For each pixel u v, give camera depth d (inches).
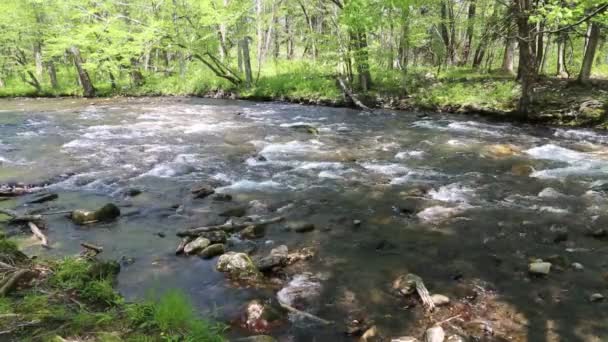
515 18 677.3
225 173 402.9
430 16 947.3
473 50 1209.4
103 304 169.5
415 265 231.1
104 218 288.8
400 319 181.3
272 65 1251.2
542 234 269.1
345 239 264.2
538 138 550.0
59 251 239.8
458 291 204.4
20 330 140.9
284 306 189.0
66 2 1148.5
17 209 305.1
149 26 1029.2
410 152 481.4
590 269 224.7
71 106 939.3
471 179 383.9
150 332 145.7
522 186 363.9
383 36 1009.5
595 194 341.4
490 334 171.0
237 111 824.9
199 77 1165.1
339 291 204.2
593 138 545.6
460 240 261.9
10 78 1504.7
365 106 827.4
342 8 839.7
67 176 386.3
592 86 688.4
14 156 459.2
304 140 549.3
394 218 297.4
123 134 589.0
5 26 1299.2
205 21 957.8
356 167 424.5
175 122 695.7
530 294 201.5
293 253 241.6
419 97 810.2
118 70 1228.5
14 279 174.2
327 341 166.9
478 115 717.9
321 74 996.6
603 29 736.3
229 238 262.7
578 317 183.6
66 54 1475.1
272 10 1268.5
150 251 243.9
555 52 1120.2
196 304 190.2
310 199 334.6
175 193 345.4
